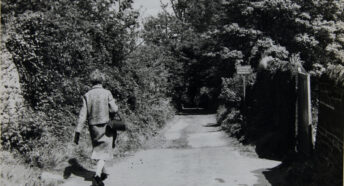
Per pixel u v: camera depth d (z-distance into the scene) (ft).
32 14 30.50
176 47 149.07
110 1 47.09
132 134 43.86
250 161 32.17
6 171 20.81
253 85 48.11
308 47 99.14
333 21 101.09
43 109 29.76
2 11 31.86
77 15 38.52
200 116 116.06
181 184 24.18
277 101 35.99
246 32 103.55
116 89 47.16
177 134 60.49
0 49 27.43
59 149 28.02
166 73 98.07
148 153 37.83
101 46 45.70
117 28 47.47
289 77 32.45
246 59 108.78
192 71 156.66
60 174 24.66
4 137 24.40
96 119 23.57
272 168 28.55
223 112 75.77
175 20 155.22
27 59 29.30
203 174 27.14
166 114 84.79
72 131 32.55
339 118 19.81
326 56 100.48
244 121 48.21
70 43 34.12
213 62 134.00
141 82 59.00
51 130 29.48
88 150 31.40
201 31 183.52
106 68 45.65
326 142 22.56
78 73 37.19
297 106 31.71
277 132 35.19
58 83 31.99
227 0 109.40
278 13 100.12
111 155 23.89
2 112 24.76
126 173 27.81
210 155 35.76
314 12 105.60
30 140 25.39
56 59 32.60
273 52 96.63
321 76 24.88
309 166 23.91
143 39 56.34
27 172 21.85
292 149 32.14
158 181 25.12
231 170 28.45
